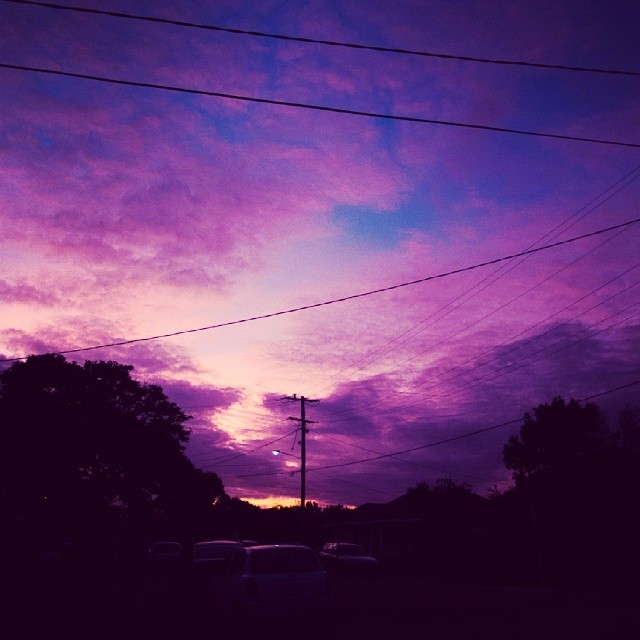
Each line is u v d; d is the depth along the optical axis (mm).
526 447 47156
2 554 18906
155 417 36125
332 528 59531
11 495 30344
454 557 35000
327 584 12086
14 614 15070
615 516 25797
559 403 46906
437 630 12477
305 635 12102
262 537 61406
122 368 35094
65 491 31922
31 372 32344
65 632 13023
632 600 18312
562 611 15453
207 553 20375
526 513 29484
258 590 11602
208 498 54094
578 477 27828
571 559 26812
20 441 30766
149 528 52875
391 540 49938
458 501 42250
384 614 15219
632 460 27234
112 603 17484
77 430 32062
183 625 13914
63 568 19031
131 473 34500
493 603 17766
